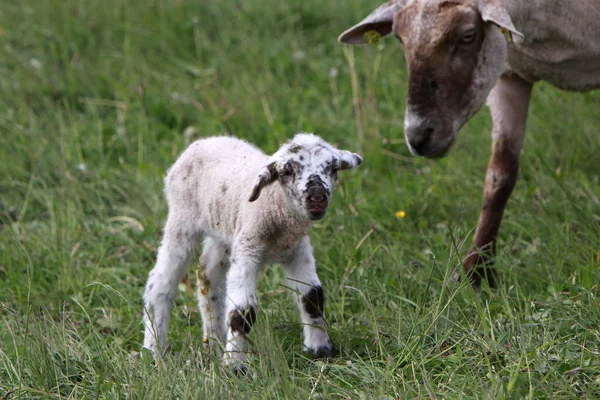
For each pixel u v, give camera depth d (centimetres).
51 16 1859
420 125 948
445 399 743
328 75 1662
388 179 1307
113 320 989
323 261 1088
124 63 1705
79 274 1093
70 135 1472
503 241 1126
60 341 877
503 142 1067
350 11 1881
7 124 1500
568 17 1018
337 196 1219
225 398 754
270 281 1062
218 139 961
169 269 938
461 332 863
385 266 1049
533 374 774
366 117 1475
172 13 1881
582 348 805
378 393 751
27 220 1278
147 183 1326
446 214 1209
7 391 798
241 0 1945
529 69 1057
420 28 952
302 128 1473
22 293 1048
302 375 824
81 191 1312
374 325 840
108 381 801
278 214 845
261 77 1639
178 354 867
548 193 1200
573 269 993
